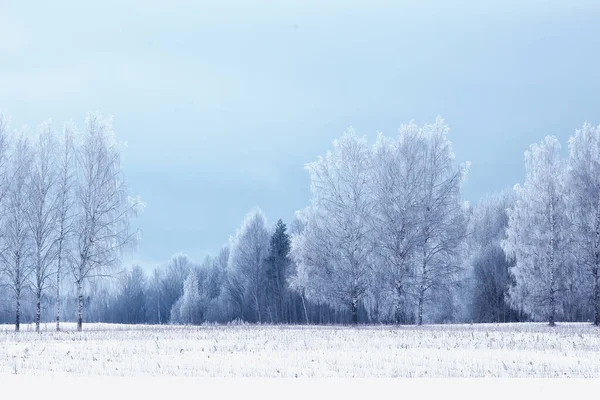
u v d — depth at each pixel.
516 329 42.44
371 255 54.91
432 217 52.81
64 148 52.53
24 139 52.38
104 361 21.77
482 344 29.17
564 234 56.12
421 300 52.62
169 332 41.47
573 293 55.91
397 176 54.00
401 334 36.53
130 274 52.47
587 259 54.69
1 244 49.91
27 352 25.31
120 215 52.34
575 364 21.06
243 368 19.88
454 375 18.53
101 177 52.19
